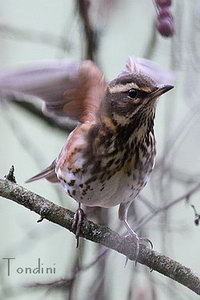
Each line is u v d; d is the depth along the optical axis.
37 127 16.05
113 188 10.89
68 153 10.91
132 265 12.65
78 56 13.52
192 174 12.94
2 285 12.70
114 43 15.06
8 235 15.55
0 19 15.30
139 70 10.78
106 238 10.50
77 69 10.14
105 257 12.44
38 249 15.16
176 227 14.54
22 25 15.66
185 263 14.43
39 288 12.77
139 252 10.43
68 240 15.37
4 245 15.29
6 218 15.70
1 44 14.78
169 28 10.48
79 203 11.11
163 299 13.25
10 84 9.57
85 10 12.59
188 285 10.28
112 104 10.59
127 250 10.47
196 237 14.75
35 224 15.93
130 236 10.62
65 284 11.70
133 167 10.79
